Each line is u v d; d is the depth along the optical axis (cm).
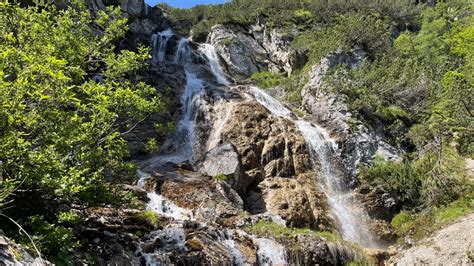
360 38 2741
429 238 1471
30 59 763
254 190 1741
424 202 1745
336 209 1775
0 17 980
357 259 1350
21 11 998
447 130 2045
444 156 1866
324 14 3297
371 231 1722
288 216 1595
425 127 2081
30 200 799
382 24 2992
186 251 1027
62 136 798
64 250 747
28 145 745
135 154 1858
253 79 2945
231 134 1952
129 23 2872
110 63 1122
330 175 1919
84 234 928
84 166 876
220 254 1077
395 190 1833
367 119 2170
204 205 1415
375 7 3594
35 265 620
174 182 1515
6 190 675
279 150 1881
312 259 1254
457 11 3644
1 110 683
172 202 1426
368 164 1973
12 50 805
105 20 1255
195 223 1167
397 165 1911
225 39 3127
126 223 1086
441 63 2634
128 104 983
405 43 3030
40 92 750
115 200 929
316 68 2508
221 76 2806
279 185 1747
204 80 2584
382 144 2056
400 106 2331
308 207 1662
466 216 1525
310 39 2900
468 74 2389
